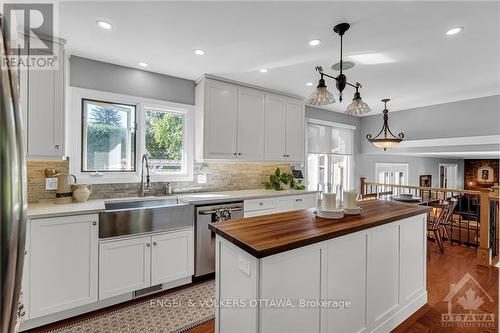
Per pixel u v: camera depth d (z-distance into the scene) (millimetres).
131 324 1962
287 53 2436
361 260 1679
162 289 2447
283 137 3736
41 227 1850
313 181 4668
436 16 1793
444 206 3443
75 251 1979
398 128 4797
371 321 1765
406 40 2146
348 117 5137
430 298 2363
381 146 3852
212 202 2752
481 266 3055
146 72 2938
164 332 1881
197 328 1938
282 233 1423
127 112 2895
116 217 2137
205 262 2666
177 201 2842
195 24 1940
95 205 2221
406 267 2066
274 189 3760
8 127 604
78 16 1827
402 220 2002
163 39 2182
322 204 1858
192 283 2617
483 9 1702
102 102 2725
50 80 2102
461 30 1978
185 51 2418
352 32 2027
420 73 2900
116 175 2803
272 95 3611
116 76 2756
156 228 2340
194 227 2609
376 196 4469
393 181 6203
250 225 1596
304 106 4016
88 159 2664
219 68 2846
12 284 629
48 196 2400
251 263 1232
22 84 1984
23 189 666
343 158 5172
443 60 2547
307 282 1387
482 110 3852
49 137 2100
